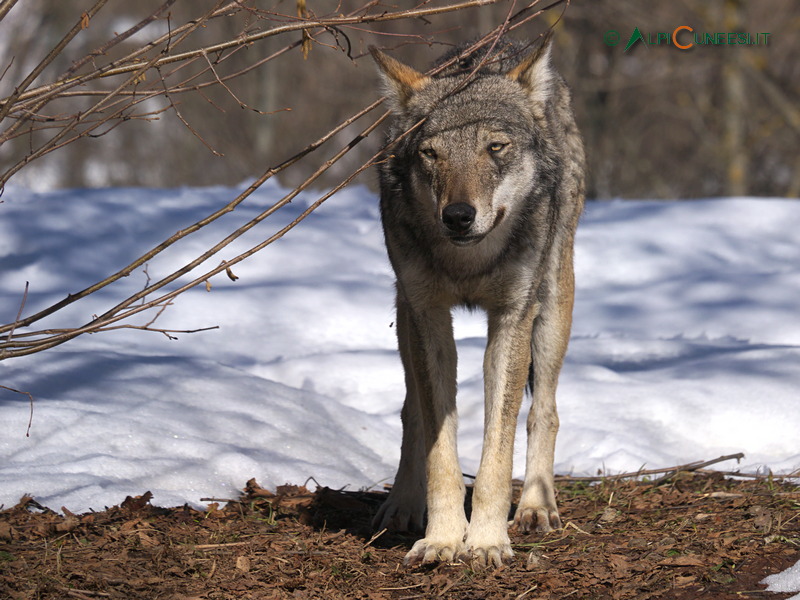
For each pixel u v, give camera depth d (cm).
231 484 926
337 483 969
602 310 1572
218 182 4653
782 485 930
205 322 1385
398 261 824
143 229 1706
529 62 861
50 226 1673
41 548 737
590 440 1092
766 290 1606
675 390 1173
